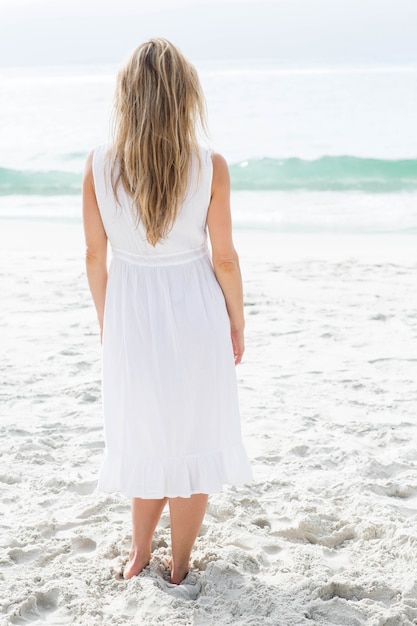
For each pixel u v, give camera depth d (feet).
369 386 17.93
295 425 15.65
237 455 9.73
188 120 8.98
